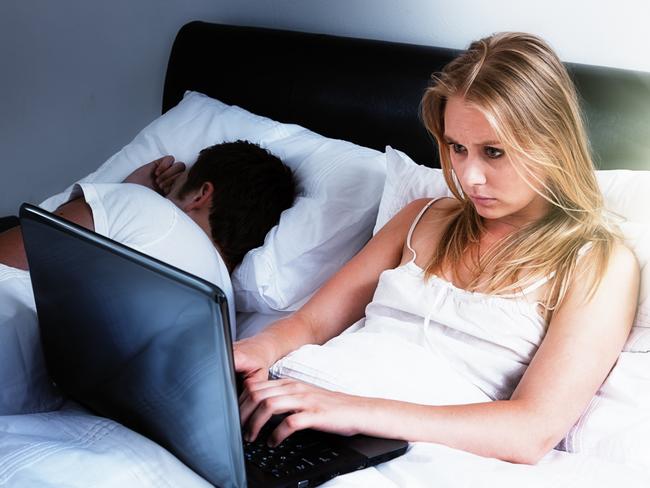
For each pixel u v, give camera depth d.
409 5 1.92
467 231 1.44
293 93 2.02
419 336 1.39
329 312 1.53
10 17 2.55
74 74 2.54
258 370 1.33
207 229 1.77
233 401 0.97
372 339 1.36
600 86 1.60
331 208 1.73
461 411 1.20
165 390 1.05
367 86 1.91
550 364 1.24
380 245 1.57
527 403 1.21
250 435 1.17
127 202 1.58
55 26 2.52
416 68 1.85
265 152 1.82
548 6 1.72
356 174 1.75
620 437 1.24
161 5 2.36
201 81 2.17
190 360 0.98
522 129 1.27
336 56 1.96
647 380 1.25
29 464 1.06
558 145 1.30
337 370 1.30
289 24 2.16
